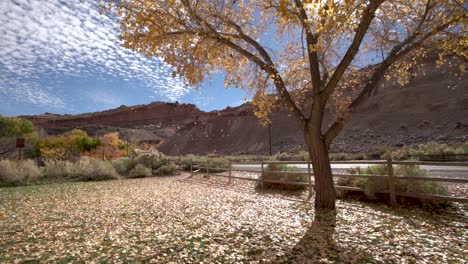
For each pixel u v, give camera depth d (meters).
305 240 4.62
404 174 7.08
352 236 4.74
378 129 52.25
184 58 6.99
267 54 7.22
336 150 43.62
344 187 7.88
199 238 4.93
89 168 19.73
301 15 6.52
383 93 62.78
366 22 5.33
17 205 9.14
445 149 19.88
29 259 4.01
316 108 6.59
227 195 10.05
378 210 6.49
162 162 24.44
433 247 4.09
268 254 4.05
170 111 152.50
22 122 56.81
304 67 8.20
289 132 69.94
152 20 6.37
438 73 58.62
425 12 6.30
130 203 8.97
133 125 146.75
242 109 101.19
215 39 6.91
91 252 4.29
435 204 6.44
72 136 52.12
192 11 6.50
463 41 5.70
